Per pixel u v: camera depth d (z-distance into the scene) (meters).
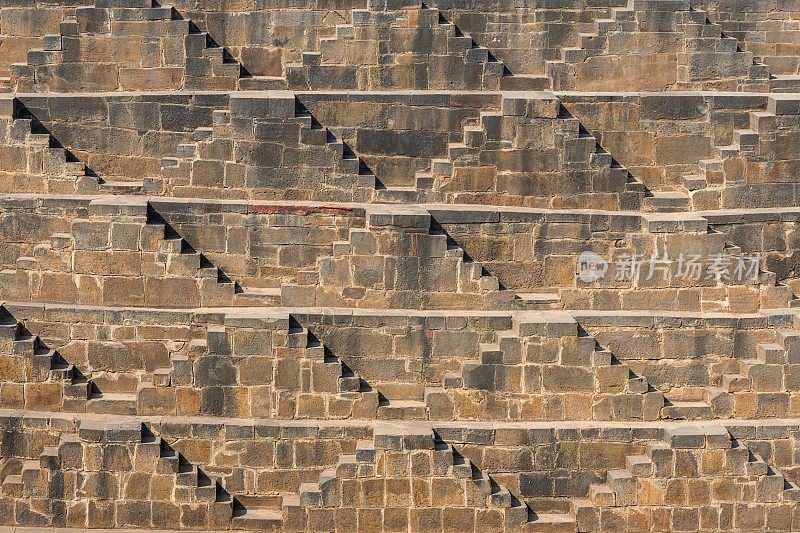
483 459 56.28
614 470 56.62
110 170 60.44
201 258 57.53
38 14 63.81
